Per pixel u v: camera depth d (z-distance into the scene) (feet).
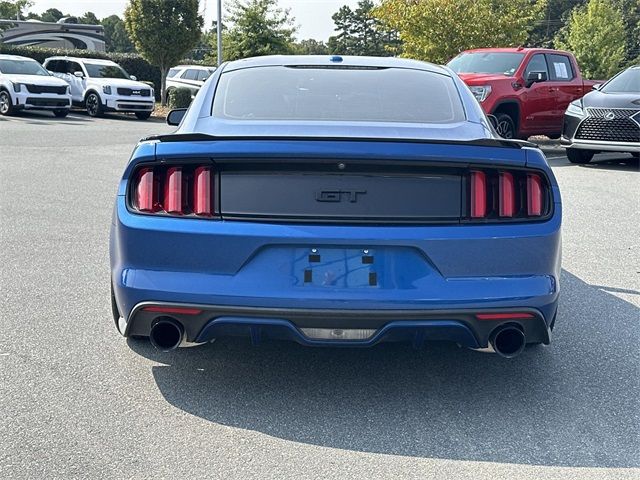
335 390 13.03
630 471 10.50
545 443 11.28
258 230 11.37
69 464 10.37
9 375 13.29
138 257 11.73
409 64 15.99
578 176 40.34
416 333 11.73
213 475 10.18
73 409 12.06
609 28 152.87
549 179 12.03
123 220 11.83
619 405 12.66
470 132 13.10
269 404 12.43
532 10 72.38
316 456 10.77
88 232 24.82
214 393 12.81
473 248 11.55
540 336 12.17
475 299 11.52
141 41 96.84
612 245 24.66
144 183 11.79
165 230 11.53
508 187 11.80
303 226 11.41
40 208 28.60
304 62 15.75
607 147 42.57
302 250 11.48
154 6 95.35
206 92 14.57
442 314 11.49
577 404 12.67
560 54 49.83
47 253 21.97
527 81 46.11
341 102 13.92
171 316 11.68
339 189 11.47
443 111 13.85
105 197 31.27
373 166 11.41
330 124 12.92
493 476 10.30
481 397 12.87
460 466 10.56
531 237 11.75
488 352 14.93
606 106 42.57
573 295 18.98
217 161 11.46
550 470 10.50
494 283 11.66
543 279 11.89
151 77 121.60
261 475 10.21
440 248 11.48
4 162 41.09
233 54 102.58
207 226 11.46
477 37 68.03
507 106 45.75
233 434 11.39
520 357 14.73
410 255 11.55
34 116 78.64
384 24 74.59
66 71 87.56
